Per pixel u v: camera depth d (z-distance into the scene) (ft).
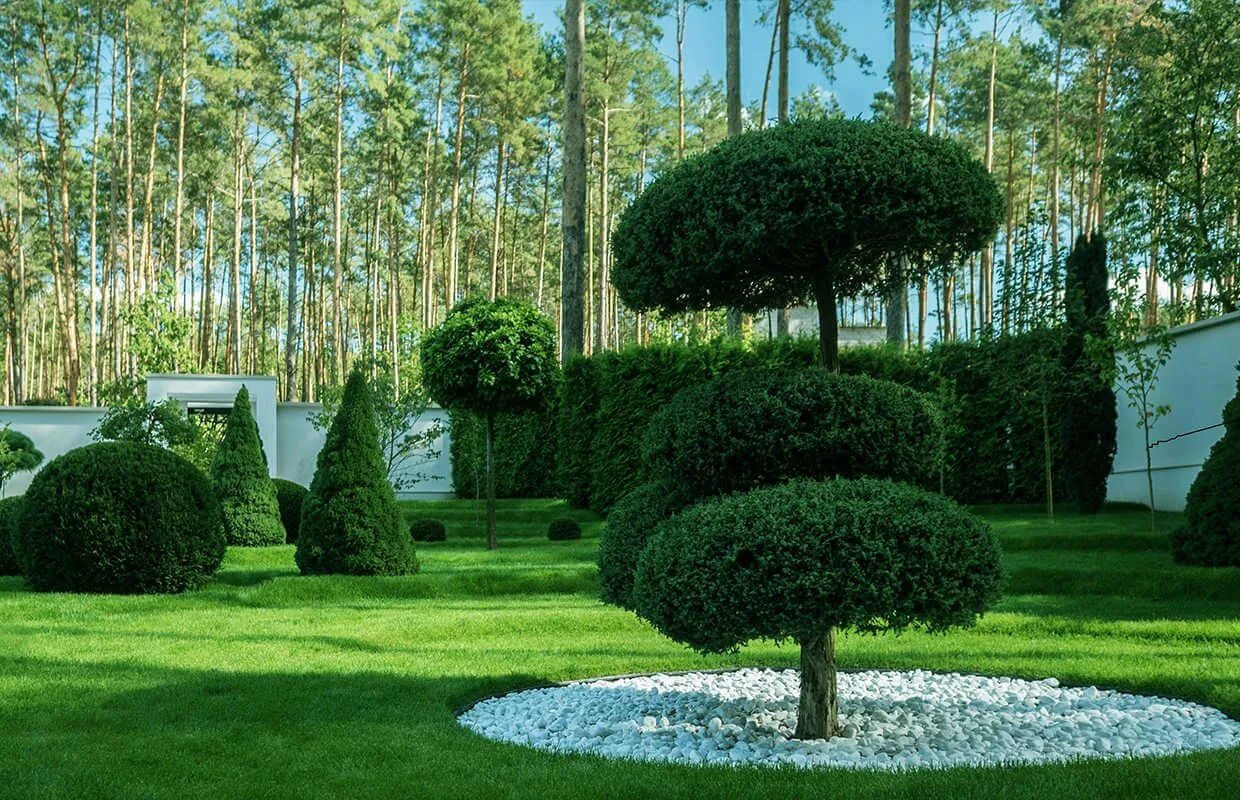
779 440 16.78
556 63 134.72
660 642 27.86
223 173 146.51
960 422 58.44
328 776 14.29
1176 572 32.86
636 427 60.44
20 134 132.57
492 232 169.58
